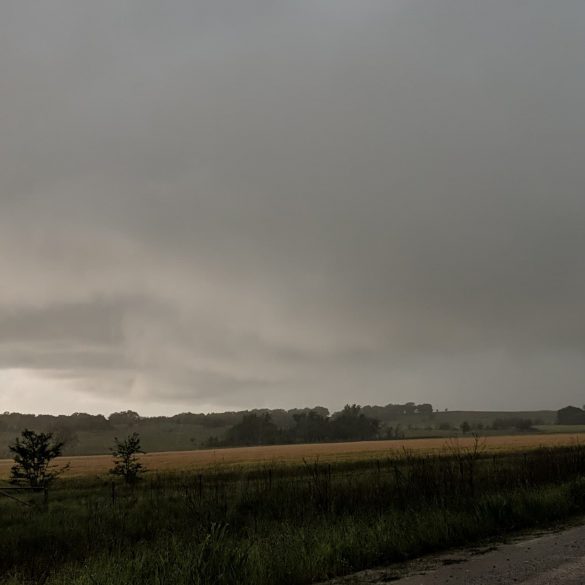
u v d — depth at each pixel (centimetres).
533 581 651
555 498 1242
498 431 17025
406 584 673
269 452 8456
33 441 2812
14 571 893
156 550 870
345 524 1022
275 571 737
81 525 1362
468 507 1127
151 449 16238
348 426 16775
